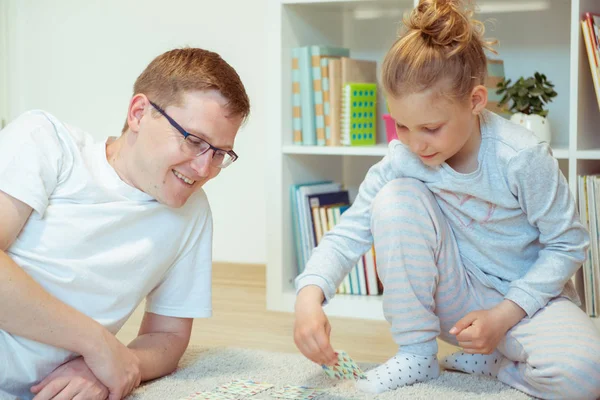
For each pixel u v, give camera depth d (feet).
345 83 7.64
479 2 7.92
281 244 7.48
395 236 4.62
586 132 6.87
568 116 7.89
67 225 4.20
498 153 4.56
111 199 4.35
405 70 4.17
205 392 4.41
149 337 4.79
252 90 9.20
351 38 8.82
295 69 7.68
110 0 9.73
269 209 7.55
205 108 4.14
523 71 8.05
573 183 6.60
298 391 4.44
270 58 7.51
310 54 7.63
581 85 6.65
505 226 4.75
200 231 4.87
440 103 4.16
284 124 7.59
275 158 7.54
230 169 9.44
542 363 4.33
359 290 7.52
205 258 4.93
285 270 7.57
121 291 4.42
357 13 8.75
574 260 4.63
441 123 4.22
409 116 4.23
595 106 7.13
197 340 6.23
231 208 9.50
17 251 4.11
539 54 7.97
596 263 6.57
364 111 7.70
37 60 10.12
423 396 4.40
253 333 6.50
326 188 8.07
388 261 4.65
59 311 4.00
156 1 9.53
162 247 4.57
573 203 4.66
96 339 4.11
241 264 9.45
